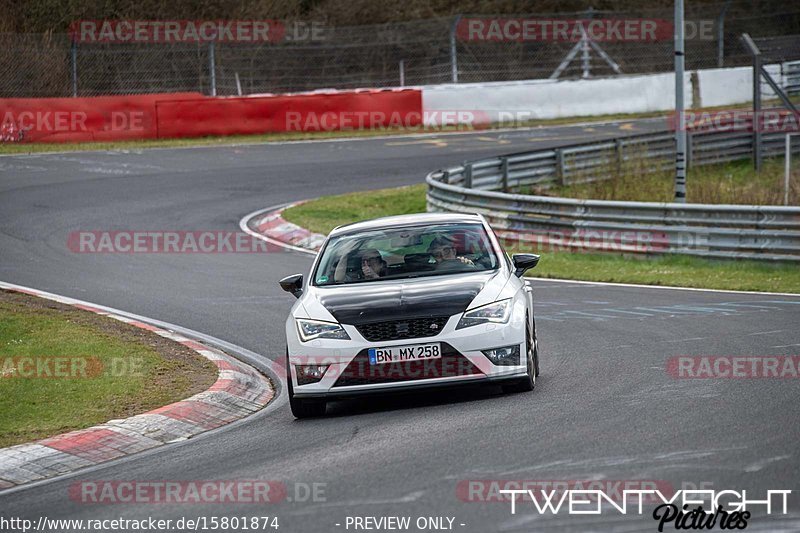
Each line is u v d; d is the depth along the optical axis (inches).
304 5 6338.6
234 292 2207.2
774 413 1034.7
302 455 995.9
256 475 930.7
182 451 1080.8
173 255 2682.1
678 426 995.3
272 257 2655.0
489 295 1205.1
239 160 4229.8
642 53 6515.8
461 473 868.6
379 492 829.8
